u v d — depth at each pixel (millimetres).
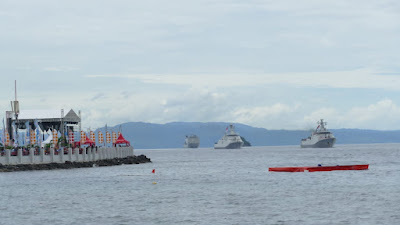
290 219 69188
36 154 155750
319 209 76062
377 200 83688
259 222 67750
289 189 99938
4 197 92938
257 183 113062
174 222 68688
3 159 143125
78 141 183375
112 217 72562
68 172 145250
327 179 118250
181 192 98250
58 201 87750
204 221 68938
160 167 181250
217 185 110250
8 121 182625
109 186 109562
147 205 82250
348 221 67562
